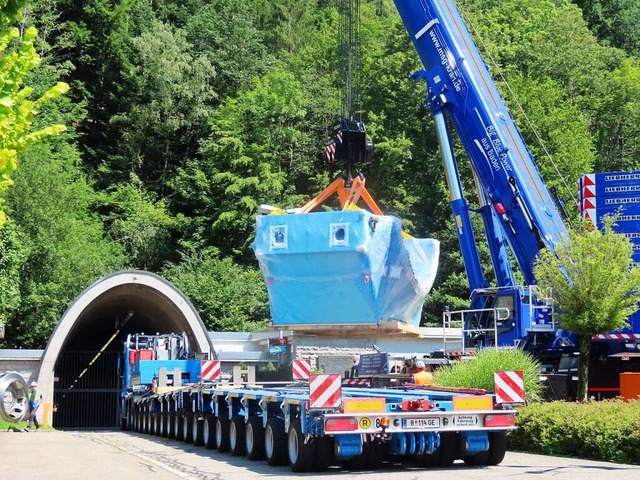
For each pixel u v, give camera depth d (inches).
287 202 2190.0
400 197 2224.4
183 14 2628.0
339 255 896.3
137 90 2367.1
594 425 595.5
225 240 2225.6
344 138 999.6
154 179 2395.4
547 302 845.2
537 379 762.2
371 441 527.8
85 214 2074.3
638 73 2519.7
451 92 940.6
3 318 1518.2
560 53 2493.8
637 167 2432.3
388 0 2974.9
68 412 1700.3
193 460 603.8
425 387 635.5
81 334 1779.0
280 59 2714.1
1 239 1408.7
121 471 517.7
